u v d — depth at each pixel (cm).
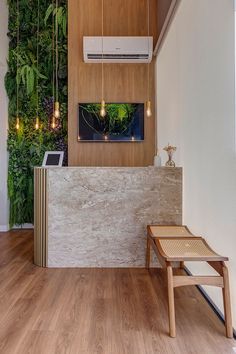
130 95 546
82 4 547
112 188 371
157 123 542
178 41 399
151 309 261
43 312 254
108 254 373
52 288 305
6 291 298
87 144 548
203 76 293
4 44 600
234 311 224
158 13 525
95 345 207
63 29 614
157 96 543
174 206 374
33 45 616
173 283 227
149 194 373
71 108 546
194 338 217
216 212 261
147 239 361
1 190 595
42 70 619
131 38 520
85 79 545
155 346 206
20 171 613
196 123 318
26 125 614
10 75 610
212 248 271
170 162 390
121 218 372
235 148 223
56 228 371
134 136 546
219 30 250
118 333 223
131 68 546
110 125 546
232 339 216
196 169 319
